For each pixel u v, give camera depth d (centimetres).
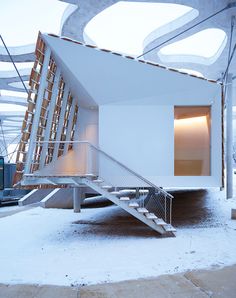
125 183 1074
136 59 1055
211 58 1978
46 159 1087
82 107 1223
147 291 511
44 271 628
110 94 1072
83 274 603
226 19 1352
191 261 657
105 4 1198
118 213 1385
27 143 977
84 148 1243
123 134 1080
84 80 1043
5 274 618
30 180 935
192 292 499
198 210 1305
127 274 594
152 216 918
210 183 1080
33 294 513
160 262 659
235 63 1931
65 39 1000
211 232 920
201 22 1389
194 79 1073
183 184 1072
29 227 1130
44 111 1020
